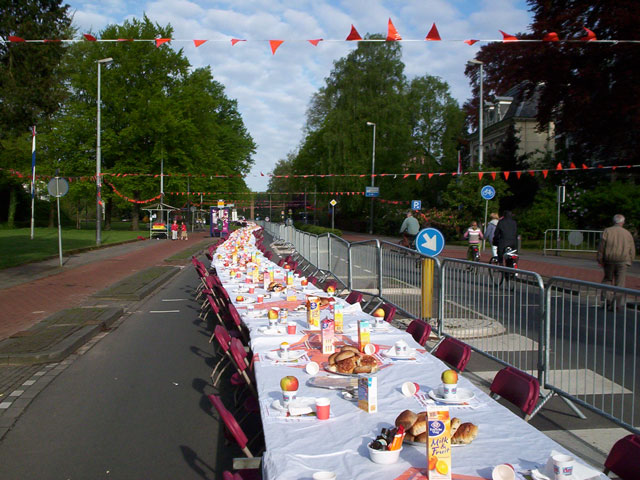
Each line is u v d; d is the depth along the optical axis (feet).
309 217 232.12
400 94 147.23
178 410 18.22
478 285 22.20
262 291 28.91
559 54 74.69
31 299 41.65
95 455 14.76
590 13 72.79
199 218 211.82
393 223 151.53
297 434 9.95
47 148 148.36
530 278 18.63
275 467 8.72
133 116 138.82
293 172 205.57
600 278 50.96
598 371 15.87
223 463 14.30
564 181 102.17
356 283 39.75
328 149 147.02
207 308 37.81
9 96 49.06
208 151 163.12
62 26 51.16
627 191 84.38
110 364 24.02
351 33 24.81
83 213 254.88
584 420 16.81
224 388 20.61
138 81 144.66
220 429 16.61
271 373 13.70
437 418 8.17
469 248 59.77
